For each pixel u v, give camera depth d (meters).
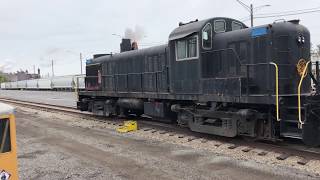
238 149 9.82
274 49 10.17
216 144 10.46
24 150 10.70
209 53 12.00
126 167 8.51
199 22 12.12
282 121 9.70
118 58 17.25
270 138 10.19
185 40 12.48
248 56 10.88
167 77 13.87
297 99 9.86
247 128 10.53
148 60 15.03
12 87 82.94
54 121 17.41
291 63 10.21
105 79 18.41
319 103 8.84
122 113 17.03
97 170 8.36
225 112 11.05
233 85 10.73
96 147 10.73
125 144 11.03
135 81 15.95
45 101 34.62
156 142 11.21
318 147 9.69
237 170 7.92
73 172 8.28
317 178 7.18
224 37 11.71
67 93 48.06
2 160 4.51
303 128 8.86
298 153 9.03
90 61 19.95
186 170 8.07
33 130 14.53
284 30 10.16
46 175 8.15
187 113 12.67
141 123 15.51
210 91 11.56
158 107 14.19
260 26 10.56
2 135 4.52
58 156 9.81
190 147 10.34
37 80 68.06
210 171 7.92
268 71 10.20
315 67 10.13
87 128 14.59
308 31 10.77
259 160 8.65
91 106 19.39
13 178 4.62
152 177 7.70
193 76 12.23
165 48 13.92
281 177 7.33
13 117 4.59
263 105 10.45
